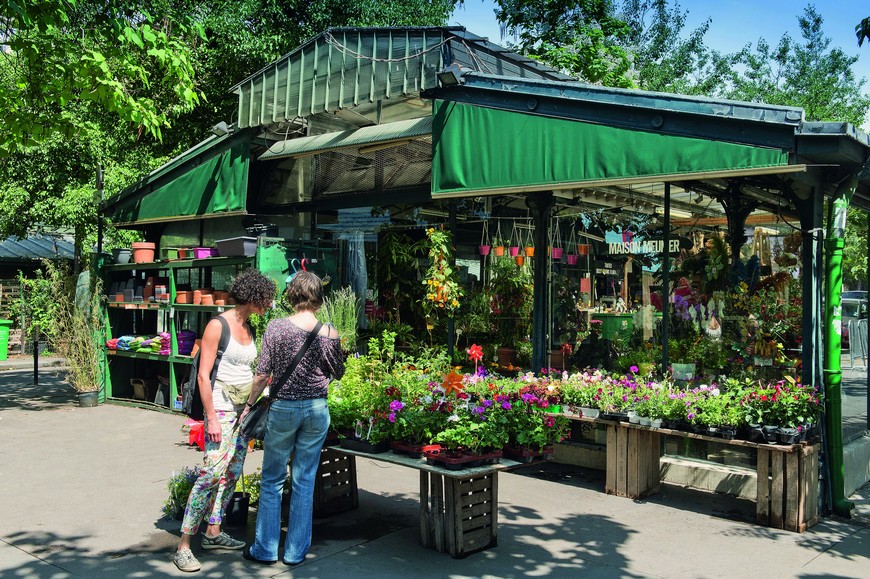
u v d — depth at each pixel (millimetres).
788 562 4574
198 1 15352
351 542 4840
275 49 16391
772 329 6148
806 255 5645
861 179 5719
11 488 6078
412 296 8508
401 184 8492
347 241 9133
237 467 4668
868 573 4402
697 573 4359
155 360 11062
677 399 5711
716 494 6242
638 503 5918
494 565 4441
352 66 7781
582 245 7094
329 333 4363
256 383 4250
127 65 8828
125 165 14367
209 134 17984
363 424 4836
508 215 7586
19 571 4242
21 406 10609
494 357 7676
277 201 9898
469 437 4383
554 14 16250
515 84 6555
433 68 7062
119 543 4758
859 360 7641
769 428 5230
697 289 6609
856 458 6445
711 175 5410
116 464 6965
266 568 4344
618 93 5910
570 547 4805
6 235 14852
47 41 8461
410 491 6168
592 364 7070
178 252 10227
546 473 6922
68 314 10961
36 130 8664
